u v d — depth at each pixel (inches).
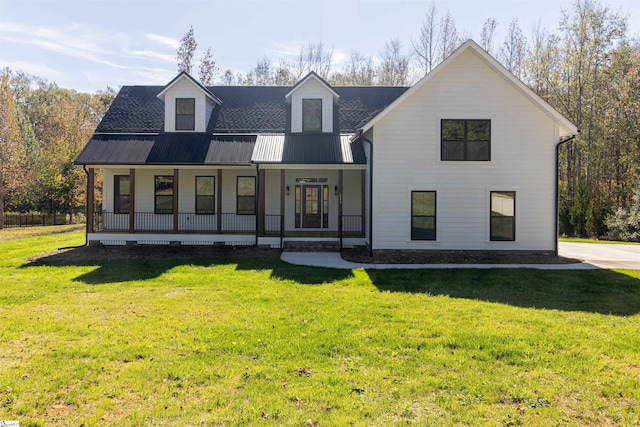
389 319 272.7
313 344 222.8
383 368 192.9
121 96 763.4
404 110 557.0
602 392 170.4
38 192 1346.0
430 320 269.3
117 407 157.9
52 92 2091.5
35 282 394.0
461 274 432.1
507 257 543.2
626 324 263.9
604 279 406.0
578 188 979.3
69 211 1499.8
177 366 192.9
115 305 306.8
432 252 560.1
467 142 558.9
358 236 619.5
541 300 327.6
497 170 556.7
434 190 559.2
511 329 251.1
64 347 218.7
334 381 178.4
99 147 640.4
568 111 1101.7
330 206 687.7
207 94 689.0
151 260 530.0
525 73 1289.4
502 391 171.3
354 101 758.5
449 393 169.3
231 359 202.2
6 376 182.4
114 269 461.4
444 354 210.7
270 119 722.8
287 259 535.8
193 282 393.4
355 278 413.1
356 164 595.5
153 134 682.2
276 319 270.4
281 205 612.1
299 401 161.9
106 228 691.4
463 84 557.0
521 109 555.2
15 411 154.6
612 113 1077.1
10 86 1135.0
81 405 159.2
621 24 1008.2
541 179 556.7
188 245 636.7
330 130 692.7
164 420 148.7
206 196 693.3
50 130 1594.5
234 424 145.6
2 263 497.4
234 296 337.1
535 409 156.8
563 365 197.0
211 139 670.5
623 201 1087.0
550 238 557.0
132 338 231.5
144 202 691.4
